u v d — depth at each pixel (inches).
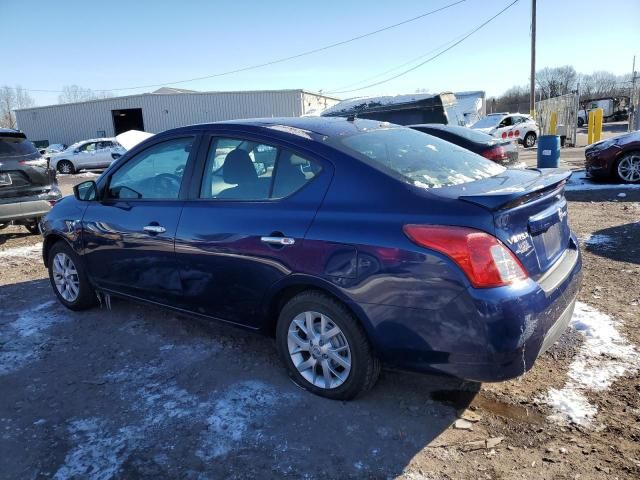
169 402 128.3
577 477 97.2
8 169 307.7
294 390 131.4
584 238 256.2
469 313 99.8
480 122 951.0
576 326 156.8
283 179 127.9
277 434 114.0
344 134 132.6
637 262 213.3
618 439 106.7
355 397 123.3
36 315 192.2
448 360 105.0
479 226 100.3
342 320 117.0
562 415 115.3
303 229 119.0
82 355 156.9
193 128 150.9
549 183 114.7
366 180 115.6
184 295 148.6
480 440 109.3
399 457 105.2
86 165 970.1
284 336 130.0
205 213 139.5
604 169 422.0
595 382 126.7
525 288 102.3
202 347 158.6
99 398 131.8
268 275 126.0
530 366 104.2
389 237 107.1
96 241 172.1
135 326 176.9
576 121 840.9
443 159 134.0
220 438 113.3
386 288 107.8
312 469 102.8
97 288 180.9
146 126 1541.6
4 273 254.5
